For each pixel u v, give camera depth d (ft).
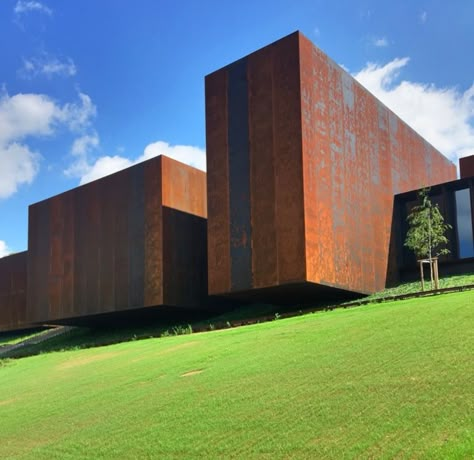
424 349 46.03
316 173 104.83
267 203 105.81
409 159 140.97
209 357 63.57
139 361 72.64
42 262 152.76
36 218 156.56
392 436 30.55
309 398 39.75
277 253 103.19
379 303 89.15
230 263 109.29
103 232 140.26
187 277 133.39
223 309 139.95
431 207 108.58
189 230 136.46
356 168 117.08
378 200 123.03
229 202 111.14
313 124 106.01
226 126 113.80
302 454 30.86
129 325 155.22
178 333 113.70
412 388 37.17
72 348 126.31
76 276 143.95
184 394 48.21
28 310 153.48
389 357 45.85
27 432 47.57
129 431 41.14
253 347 64.28
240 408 40.81
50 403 57.11
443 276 115.65
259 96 109.70
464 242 117.50
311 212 102.06
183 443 36.09
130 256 133.80
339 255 107.65
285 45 107.14
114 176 140.36
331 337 59.36
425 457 27.25
